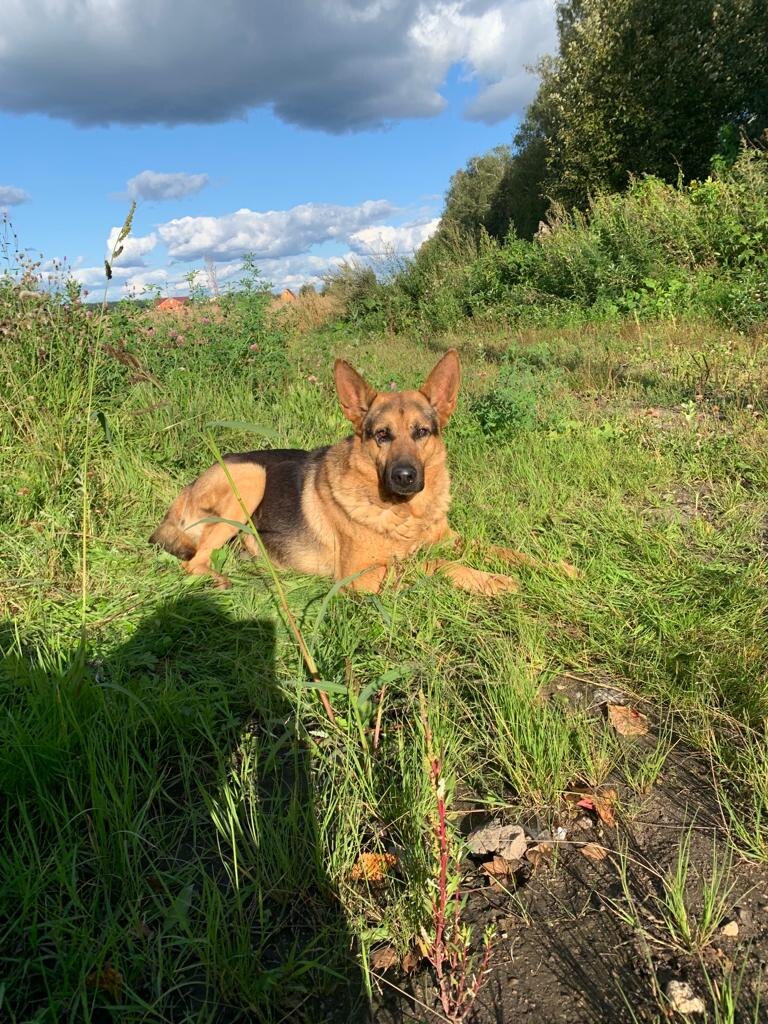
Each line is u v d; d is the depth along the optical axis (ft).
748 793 2.58
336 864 2.33
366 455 4.37
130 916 2.13
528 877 2.36
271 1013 1.92
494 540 4.70
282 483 4.85
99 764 2.60
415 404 4.37
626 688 3.18
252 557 4.91
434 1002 1.95
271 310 13.82
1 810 2.48
